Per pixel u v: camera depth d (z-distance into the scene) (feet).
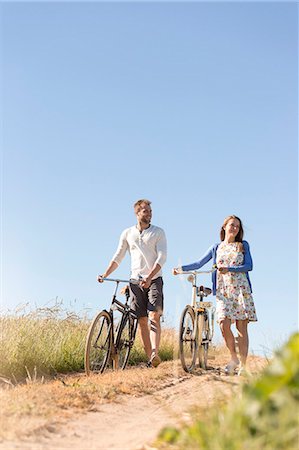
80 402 18.40
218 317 26.43
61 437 14.83
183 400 19.94
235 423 11.16
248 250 26.94
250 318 26.35
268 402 10.73
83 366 33.71
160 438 12.88
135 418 17.53
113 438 15.07
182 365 26.23
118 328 28.48
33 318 36.81
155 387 22.30
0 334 32.48
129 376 23.90
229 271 26.25
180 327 26.23
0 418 15.69
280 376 10.44
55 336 34.65
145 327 29.53
